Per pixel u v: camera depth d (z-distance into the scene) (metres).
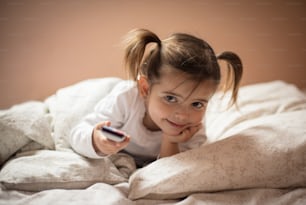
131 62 0.88
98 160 0.82
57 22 1.52
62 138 0.96
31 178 0.75
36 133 0.91
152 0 1.53
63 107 1.06
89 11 1.52
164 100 0.80
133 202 0.71
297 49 1.60
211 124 1.10
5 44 1.51
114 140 0.73
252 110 1.10
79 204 0.67
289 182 0.74
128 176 0.85
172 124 0.82
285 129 0.79
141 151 0.99
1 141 0.87
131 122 0.94
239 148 0.76
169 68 0.77
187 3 1.54
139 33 0.85
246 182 0.74
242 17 1.56
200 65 0.76
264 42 1.59
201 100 0.78
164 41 0.85
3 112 0.98
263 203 0.70
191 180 0.72
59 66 1.56
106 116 0.93
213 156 0.75
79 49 1.55
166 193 0.72
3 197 0.72
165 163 0.76
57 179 0.76
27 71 1.55
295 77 1.62
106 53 1.56
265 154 0.74
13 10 1.49
